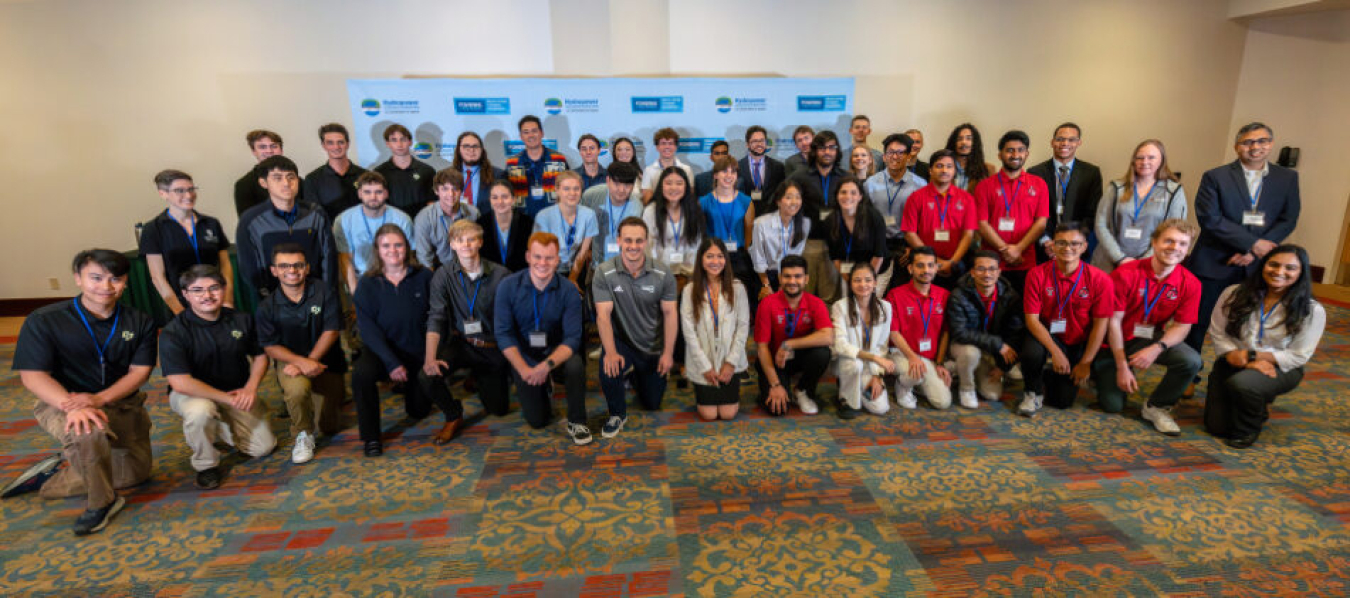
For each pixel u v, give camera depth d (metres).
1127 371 2.79
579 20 4.80
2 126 4.54
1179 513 2.12
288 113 4.74
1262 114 5.40
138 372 2.30
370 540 2.02
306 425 2.59
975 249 3.68
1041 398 2.94
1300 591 1.73
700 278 2.78
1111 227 3.31
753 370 3.60
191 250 3.23
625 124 4.80
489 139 4.74
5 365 3.79
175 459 2.60
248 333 2.50
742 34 4.94
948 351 3.15
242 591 1.79
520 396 2.73
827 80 4.82
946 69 5.12
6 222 4.72
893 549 1.94
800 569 1.86
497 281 2.76
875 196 3.82
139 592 1.79
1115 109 5.32
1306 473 2.36
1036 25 5.09
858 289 2.81
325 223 3.22
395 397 3.24
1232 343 2.61
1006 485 2.31
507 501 2.24
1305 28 5.17
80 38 4.46
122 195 4.77
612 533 2.04
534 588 1.79
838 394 2.99
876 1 4.96
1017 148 3.38
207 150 4.74
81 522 2.06
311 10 4.61
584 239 3.36
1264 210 3.04
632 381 3.11
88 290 2.17
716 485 2.34
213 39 4.56
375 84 4.55
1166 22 5.16
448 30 4.75
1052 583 1.78
